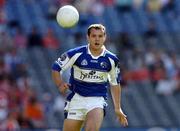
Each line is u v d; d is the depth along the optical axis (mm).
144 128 60031
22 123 59500
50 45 74500
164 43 76000
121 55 71750
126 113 68500
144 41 75750
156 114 68812
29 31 75875
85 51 28875
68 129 29344
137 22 79500
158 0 82000
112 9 80562
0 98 62281
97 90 29078
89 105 28891
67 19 29000
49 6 80000
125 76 70312
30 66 71625
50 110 64125
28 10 80000
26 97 63219
